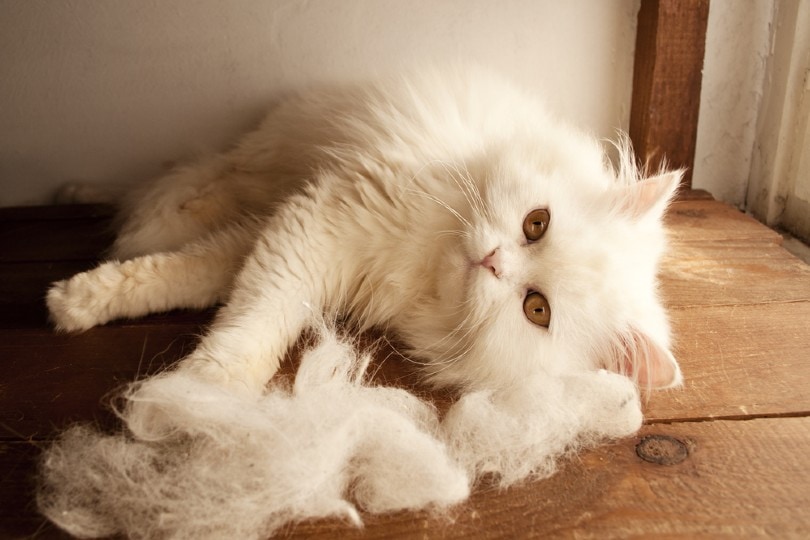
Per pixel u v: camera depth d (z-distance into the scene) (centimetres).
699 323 47
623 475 37
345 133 50
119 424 39
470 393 42
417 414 40
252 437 35
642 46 59
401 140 47
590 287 43
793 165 59
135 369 42
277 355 43
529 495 36
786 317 48
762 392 42
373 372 44
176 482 35
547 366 43
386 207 45
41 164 59
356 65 58
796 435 39
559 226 43
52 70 56
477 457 37
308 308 44
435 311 45
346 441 36
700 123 62
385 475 36
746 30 59
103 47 56
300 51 57
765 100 61
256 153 54
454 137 47
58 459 36
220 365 40
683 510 35
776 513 35
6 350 44
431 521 35
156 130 58
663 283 51
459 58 55
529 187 44
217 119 58
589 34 59
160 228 51
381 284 46
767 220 62
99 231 56
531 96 54
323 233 44
